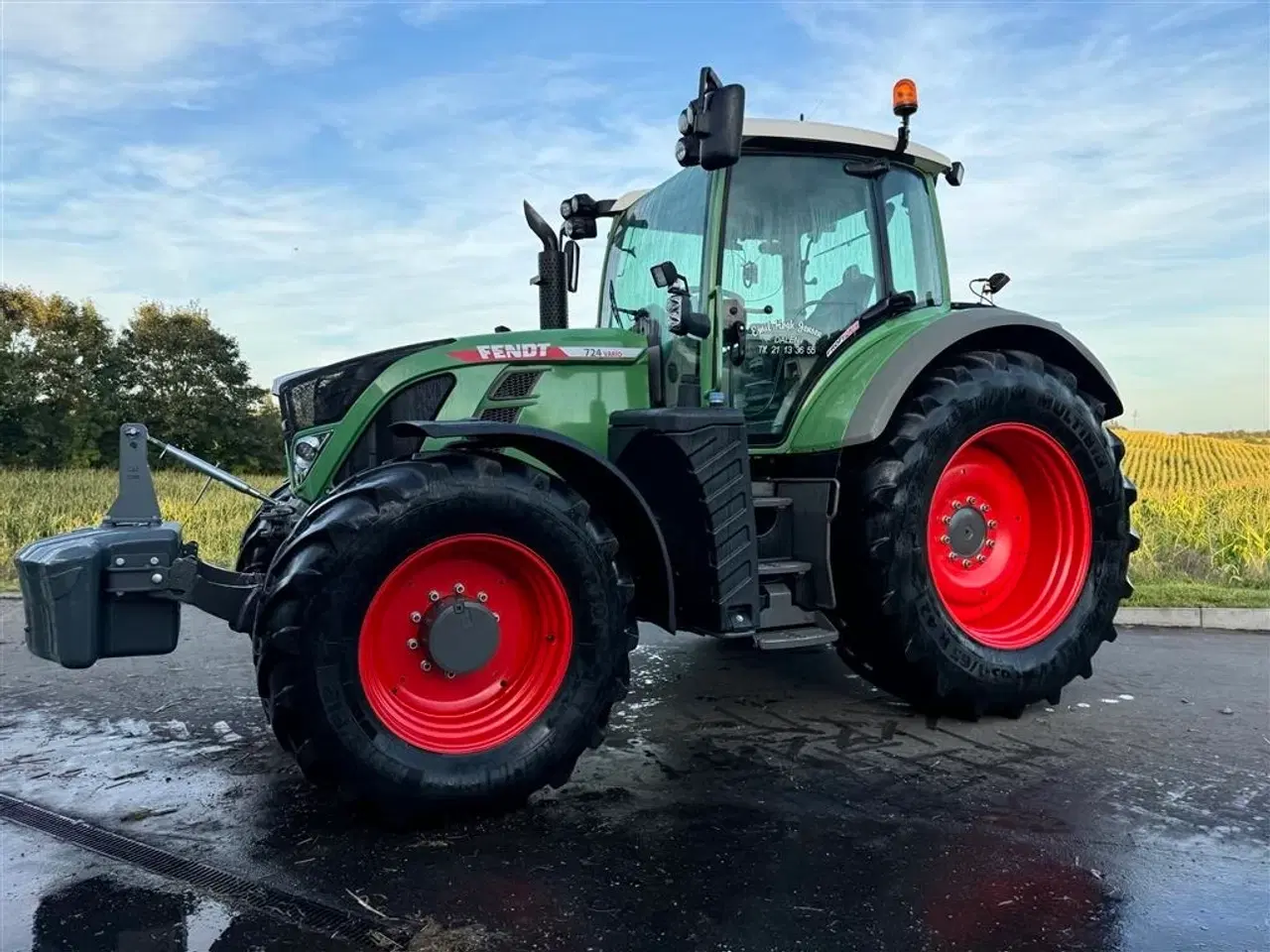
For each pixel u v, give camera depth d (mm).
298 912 2428
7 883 2602
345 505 2855
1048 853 2777
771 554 3963
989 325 4102
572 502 3146
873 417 3736
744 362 4043
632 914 2414
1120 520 4301
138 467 3254
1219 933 2336
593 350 3830
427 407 3607
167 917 2402
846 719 4137
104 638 3027
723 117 3330
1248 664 5098
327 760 2781
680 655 5379
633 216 4586
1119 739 3850
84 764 3586
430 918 2395
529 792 3055
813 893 2525
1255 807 3123
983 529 4258
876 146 4250
